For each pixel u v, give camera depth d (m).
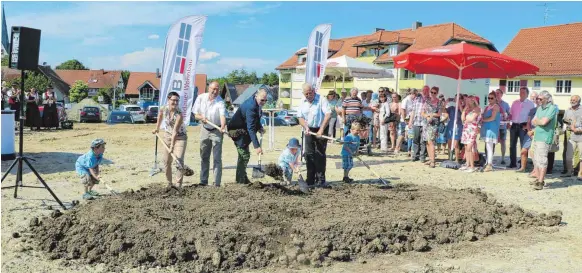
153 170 11.80
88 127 29.67
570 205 9.15
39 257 5.88
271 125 17.03
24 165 12.57
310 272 5.68
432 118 13.28
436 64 15.16
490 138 12.75
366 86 52.72
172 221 6.58
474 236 6.97
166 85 11.65
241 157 9.41
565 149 12.36
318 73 13.33
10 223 7.06
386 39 53.91
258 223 6.71
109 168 12.30
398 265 5.96
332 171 12.39
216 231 6.15
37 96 25.86
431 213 7.46
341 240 6.39
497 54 13.00
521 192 10.23
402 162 14.22
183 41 11.65
